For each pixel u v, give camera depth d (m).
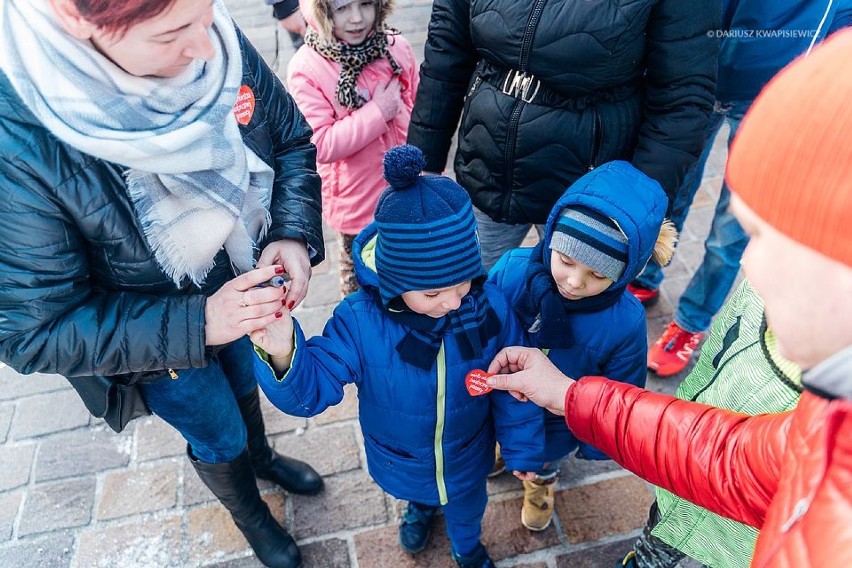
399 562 2.04
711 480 1.06
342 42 2.10
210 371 1.54
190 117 1.11
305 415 1.37
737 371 1.21
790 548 0.65
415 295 1.30
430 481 1.66
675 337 2.56
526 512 2.06
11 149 0.99
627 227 1.34
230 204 1.22
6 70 0.95
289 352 1.26
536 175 1.79
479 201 1.96
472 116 1.82
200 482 2.24
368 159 2.27
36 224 1.04
